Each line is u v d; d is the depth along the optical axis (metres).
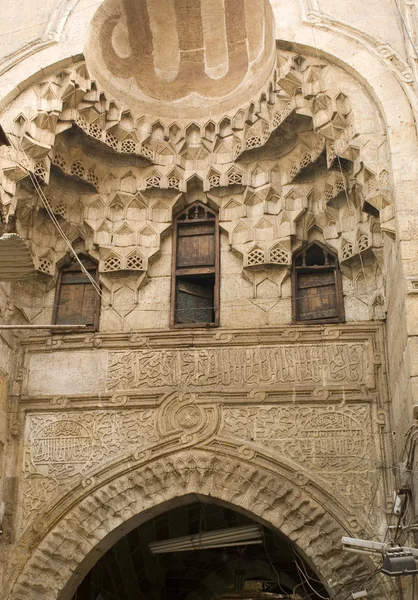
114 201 9.67
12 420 8.74
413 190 7.53
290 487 8.10
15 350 9.09
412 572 6.15
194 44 9.99
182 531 10.61
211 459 8.35
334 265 9.21
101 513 8.34
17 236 6.39
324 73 8.70
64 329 9.18
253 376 8.69
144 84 9.95
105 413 8.73
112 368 8.92
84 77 9.15
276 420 8.45
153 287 9.44
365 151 8.05
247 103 9.69
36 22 9.20
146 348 8.98
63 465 8.54
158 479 8.38
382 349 8.58
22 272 7.03
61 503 8.36
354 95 8.41
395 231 7.59
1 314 8.88
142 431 8.59
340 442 8.25
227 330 8.94
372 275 8.97
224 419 8.52
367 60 8.45
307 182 9.45
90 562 8.43
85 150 9.52
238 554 11.20
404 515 7.25
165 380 8.78
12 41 9.06
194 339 8.94
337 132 8.51
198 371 8.79
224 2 9.67
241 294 9.25
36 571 8.13
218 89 10.02
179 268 9.54
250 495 8.20
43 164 8.88
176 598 11.67
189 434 8.48
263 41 9.57
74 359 9.02
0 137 7.25
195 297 9.58
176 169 9.76
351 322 8.79
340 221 9.24
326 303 9.10
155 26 9.85
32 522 8.30
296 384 8.57
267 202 9.51
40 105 8.82
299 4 9.01
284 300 9.14
